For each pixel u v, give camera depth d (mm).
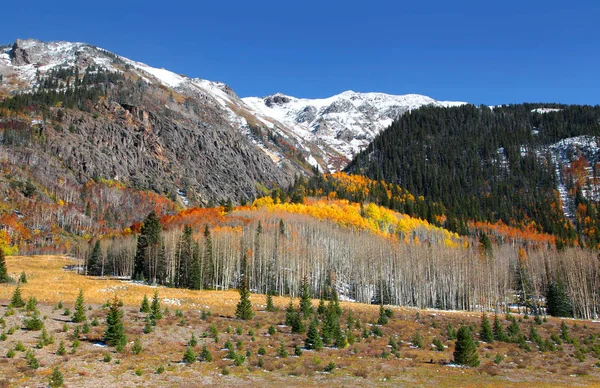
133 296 68750
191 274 95875
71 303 58094
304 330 52906
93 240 153500
